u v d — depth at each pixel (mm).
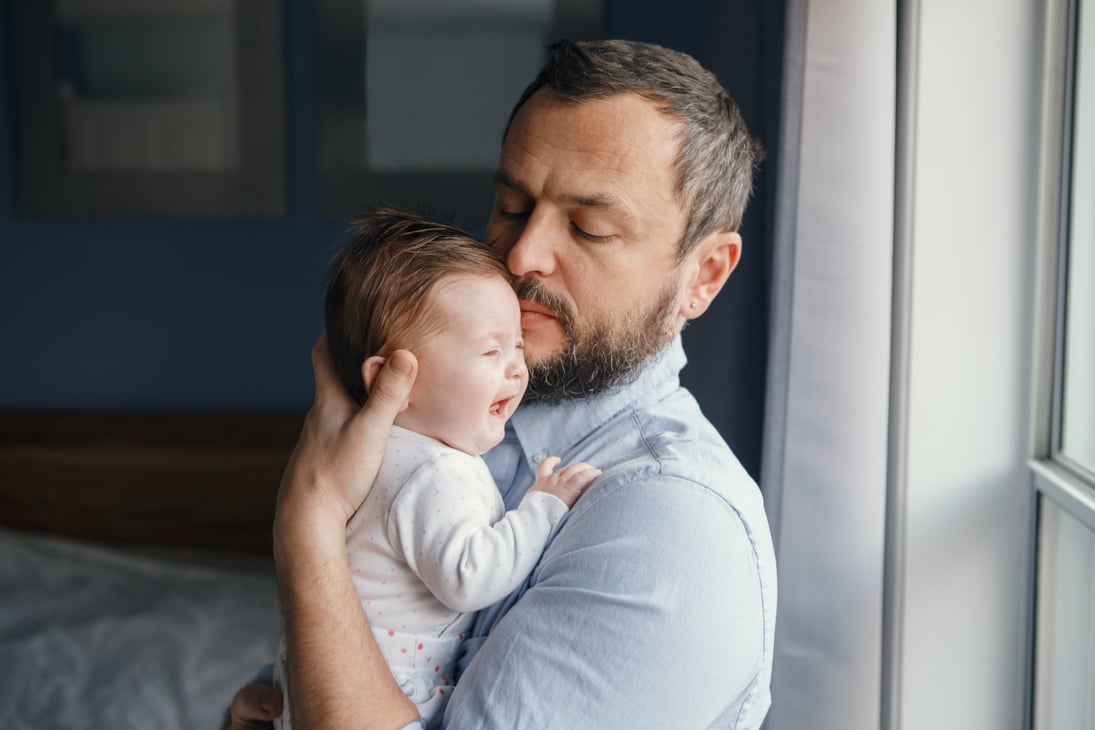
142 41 2859
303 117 2891
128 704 1987
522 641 813
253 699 1006
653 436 961
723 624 813
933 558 1513
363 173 2881
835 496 1406
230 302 2967
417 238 916
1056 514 1470
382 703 830
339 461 873
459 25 2814
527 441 1009
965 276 1472
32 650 2152
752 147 1041
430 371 896
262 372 2988
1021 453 1493
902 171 1472
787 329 1409
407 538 872
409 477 884
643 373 1000
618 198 896
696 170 925
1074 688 1421
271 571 2754
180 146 2896
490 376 899
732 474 905
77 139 2906
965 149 1452
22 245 2957
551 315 938
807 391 1403
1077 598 1412
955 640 1519
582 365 944
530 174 921
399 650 894
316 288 2949
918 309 1477
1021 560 1504
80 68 2879
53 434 2951
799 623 1436
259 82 2859
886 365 1400
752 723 884
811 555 1421
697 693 807
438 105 2846
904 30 1454
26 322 2986
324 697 822
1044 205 1450
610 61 909
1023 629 1507
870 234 1379
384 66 2840
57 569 2594
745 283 1622
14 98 2891
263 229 2934
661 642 798
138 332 2984
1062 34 1424
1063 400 1464
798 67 1383
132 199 2918
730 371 1627
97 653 2162
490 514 909
